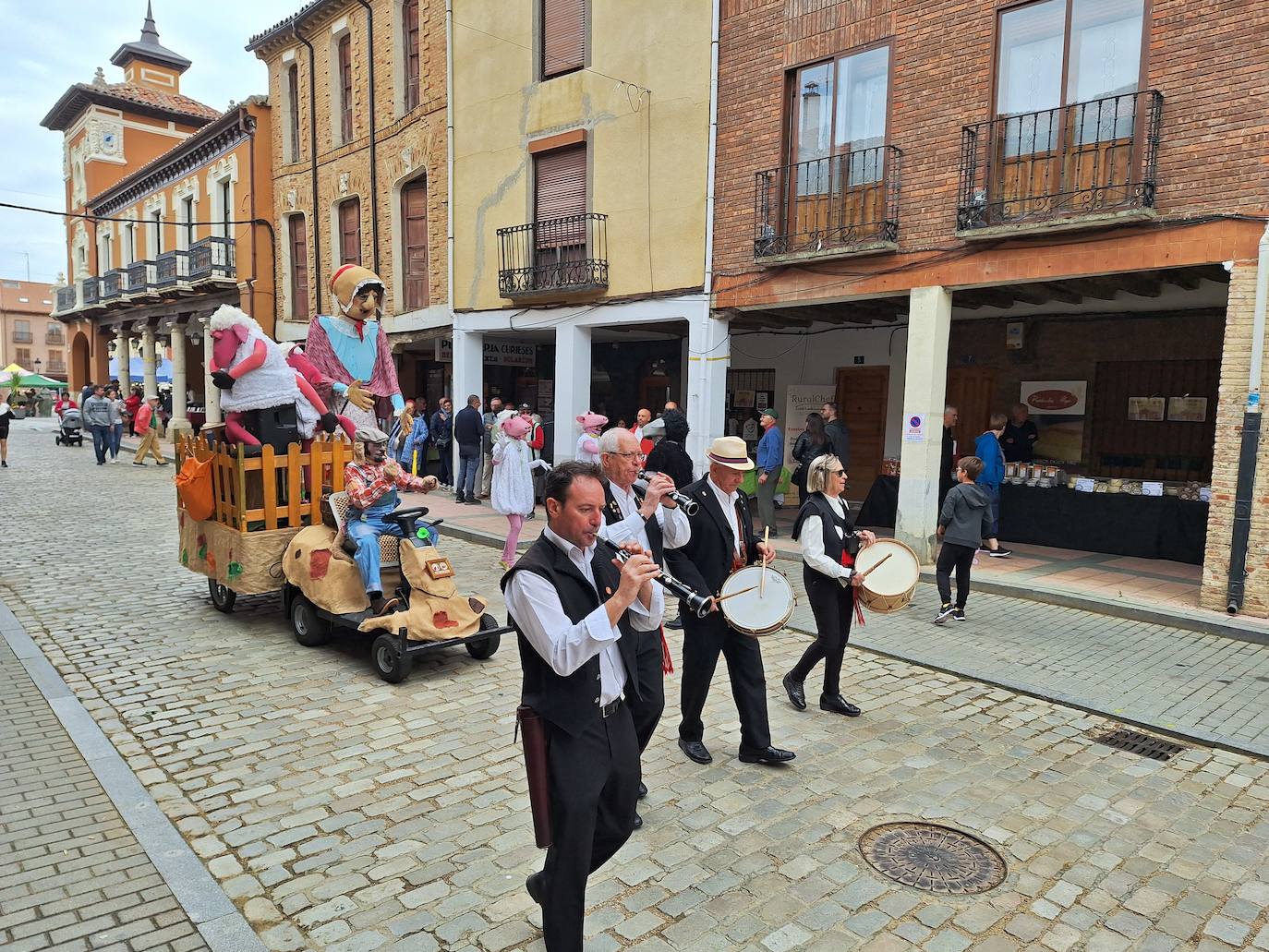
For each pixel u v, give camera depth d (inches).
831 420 457.7
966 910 133.5
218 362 267.9
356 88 734.5
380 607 237.5
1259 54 296.5
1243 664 261.7
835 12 414.0
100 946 119.2
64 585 333.7
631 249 510.3
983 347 547.5
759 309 503.2
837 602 209.6
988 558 410.6
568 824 105.4
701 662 181.3
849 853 149.5
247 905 130.7
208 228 978.1
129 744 189.3
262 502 268.4
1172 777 184.4
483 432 595.2
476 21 591.8
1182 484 412.8
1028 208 355.6
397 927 125.9
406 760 183.5
